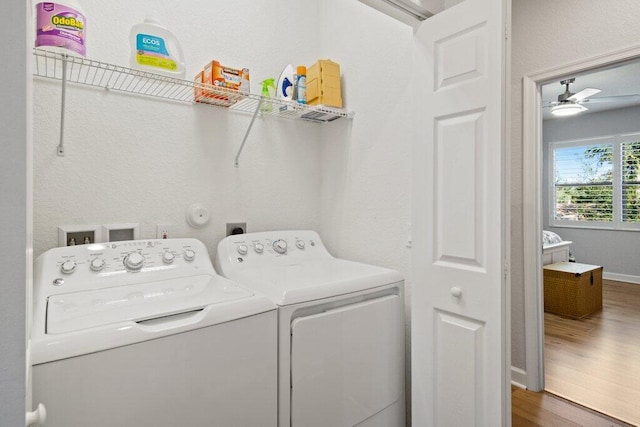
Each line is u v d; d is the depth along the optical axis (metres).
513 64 2.40
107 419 0.79
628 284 5.14
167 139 1.60
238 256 1.59
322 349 1.20
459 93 1.29
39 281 1.09
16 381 0.43
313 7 2.14
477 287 1.25
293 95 1.87
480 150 1.23
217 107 1.75
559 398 2.20
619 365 2.60
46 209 1.32
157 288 1.19
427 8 1.41
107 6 1.44
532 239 2.33
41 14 1.06
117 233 1.47
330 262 1.72
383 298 1.43
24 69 0.44
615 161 5.38
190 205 1.66
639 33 1.83
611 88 4.25
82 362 0.77
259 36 1.90
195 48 1.67
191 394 0.92
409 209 1.64
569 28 2.11
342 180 2.01
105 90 1.44
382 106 1.76
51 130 1.33
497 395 1.18
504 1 1.17
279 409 1.09
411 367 1.51
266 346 1.07
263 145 1.91
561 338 3.13
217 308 0.99
